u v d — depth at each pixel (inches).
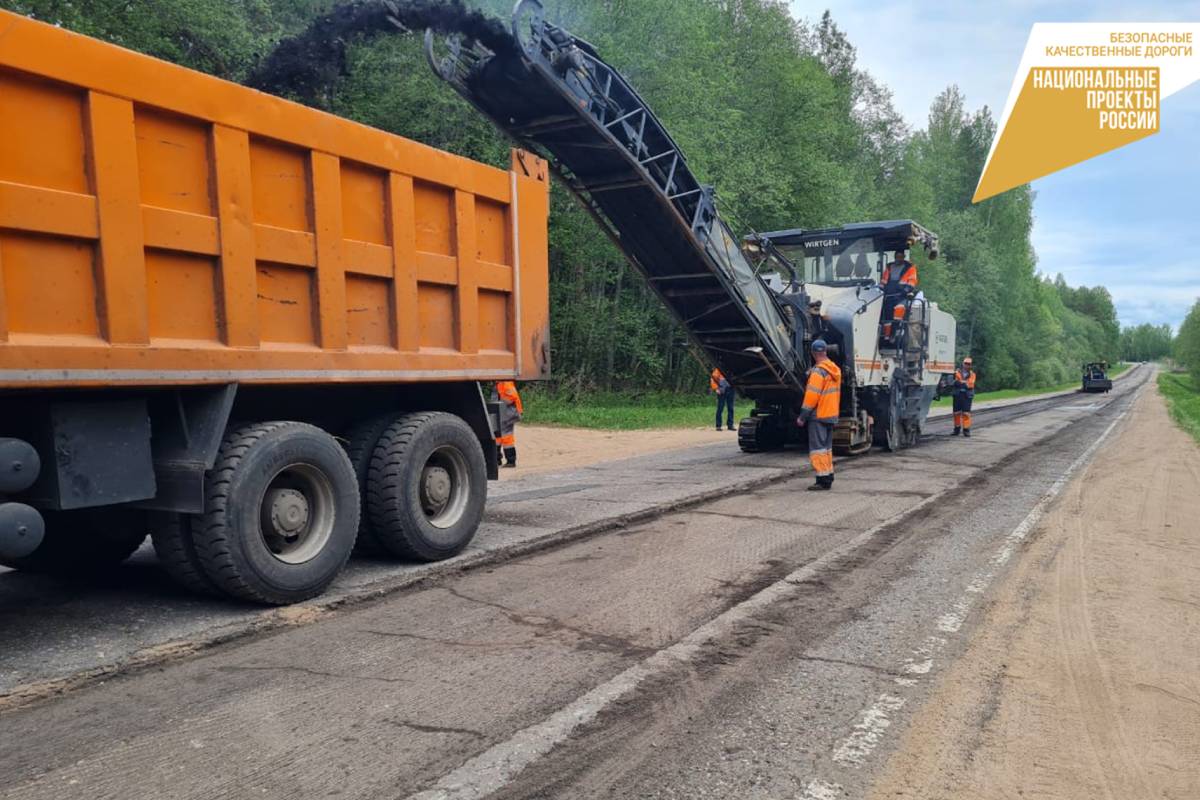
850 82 1833.2
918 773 118.3
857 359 494.0
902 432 577.3
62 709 136.8
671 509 325.1
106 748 122.8
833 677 152.9
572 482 402.6
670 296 445.4
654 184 366.9
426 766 117.3
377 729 129.1
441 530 237.0
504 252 267.0
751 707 139.1
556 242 994.1
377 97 806.5
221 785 111.9
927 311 608.1
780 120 1406.3
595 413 900.0
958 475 430.0
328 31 281.4
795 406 531.2
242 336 184.9
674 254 410.6
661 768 118.0
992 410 1226.6
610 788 112.2
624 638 172.6
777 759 121.3
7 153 147.0
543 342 283.4
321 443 201.9
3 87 146.5
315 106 283.1
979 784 115.6
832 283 555.2
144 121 167.6
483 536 266.7
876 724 133.6
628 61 947.3
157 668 155.6
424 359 233.8
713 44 1061.8
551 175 378.3
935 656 164.9
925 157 2402.8
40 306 151.6
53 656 157.8
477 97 331.3
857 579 221.1
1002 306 2504.9
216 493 181.8
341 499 205.6
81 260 157.8
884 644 171.5
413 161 227.6
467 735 127.3
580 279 1060.5
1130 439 695.1
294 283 199.0
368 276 217.2
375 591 204.4
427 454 234.8
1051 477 429.7
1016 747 127.0
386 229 222.4
